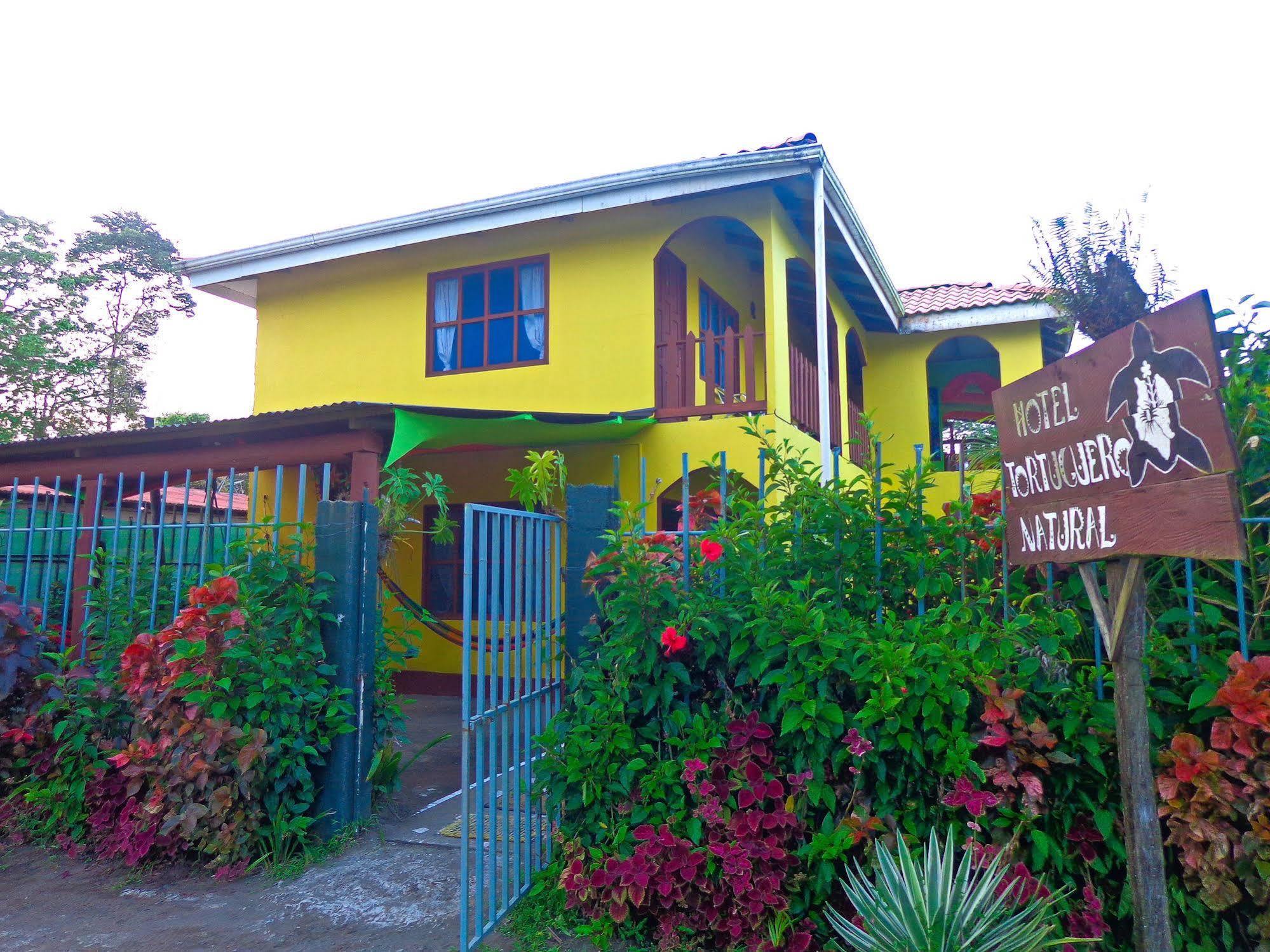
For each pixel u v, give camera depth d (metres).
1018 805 3.11
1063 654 3.21
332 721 4.72
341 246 10.02
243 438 7.79
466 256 9.94
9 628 5.14
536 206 8.91
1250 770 2.68
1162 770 2.88
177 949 3.63
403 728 5.71
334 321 10.59
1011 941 2.57
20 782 5.19
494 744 3.70
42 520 8.78
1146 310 7.78
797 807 3.42
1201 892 2.72
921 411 13.05
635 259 9.02
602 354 9.05
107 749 4.80
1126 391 2.35
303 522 4.95
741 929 3.28
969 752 3.09
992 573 3.47
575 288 9.26
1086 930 2.92
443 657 10.05
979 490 4.30
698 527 4.64
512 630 3.95
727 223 10.36
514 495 4.45
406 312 10.20
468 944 3.49
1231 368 3.09
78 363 21.14
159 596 5.42
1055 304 8.47
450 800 5.60
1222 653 2.95
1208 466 2.04
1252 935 2.71
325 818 4.70
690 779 3.41
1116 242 7.97
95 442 8.20
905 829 3.23
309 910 3.97
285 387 10.76
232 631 4.38
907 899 2.70
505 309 9.71
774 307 8.19
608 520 4.27
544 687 4.24
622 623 3.76
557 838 3.98
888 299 11.10
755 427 4.39
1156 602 3.21
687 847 3.40
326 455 7.33
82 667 5.06
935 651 3.16
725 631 3.61
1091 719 3.04
